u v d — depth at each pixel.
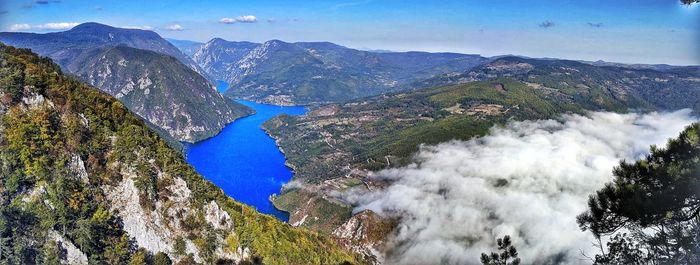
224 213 116.19
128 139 108.56
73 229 91.44
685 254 28.62
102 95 120.06
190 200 111.25
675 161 31.05
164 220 104.75
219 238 111.12
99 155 103.88
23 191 89.88
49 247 86.88
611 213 32.50
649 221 29.56
